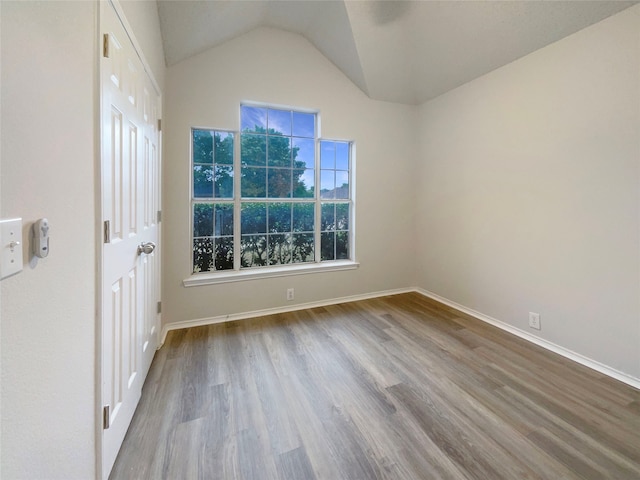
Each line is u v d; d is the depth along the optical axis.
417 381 1.90
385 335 2.58
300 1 2.57
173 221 2.66
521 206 2.53
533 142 2.42
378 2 2.42
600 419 1.56
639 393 1.78
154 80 1.96
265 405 1.66
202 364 2.09
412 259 3.87
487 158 2.83
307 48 3.14
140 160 1.64
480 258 2.95
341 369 2.04
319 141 3.38
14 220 0.58
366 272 3.60
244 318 2.95
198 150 2.86
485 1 2.18
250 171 3.10
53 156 0.74
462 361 2.15
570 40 2.13
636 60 1.81
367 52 2.88
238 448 1.36
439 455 1.33
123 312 1.34
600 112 1.98
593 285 2.06
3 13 0.55
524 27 2.23
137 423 1.50
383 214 3.66
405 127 3.71
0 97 0.54
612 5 1.85
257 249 3.17
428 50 2.83
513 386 1.85
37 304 0.67
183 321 2.73
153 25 1.95
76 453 0.88
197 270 2.91
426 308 3.25
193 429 1.47
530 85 2.42
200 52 2.69
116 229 1.24
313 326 2.77
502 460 1.30
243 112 3.03
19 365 0.61
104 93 1.06
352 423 1.53
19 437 0.61
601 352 2.02
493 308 2.82
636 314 1.86
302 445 1.38
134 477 1.20
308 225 3.41
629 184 1.87
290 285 3.18
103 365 1.07
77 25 0.87
